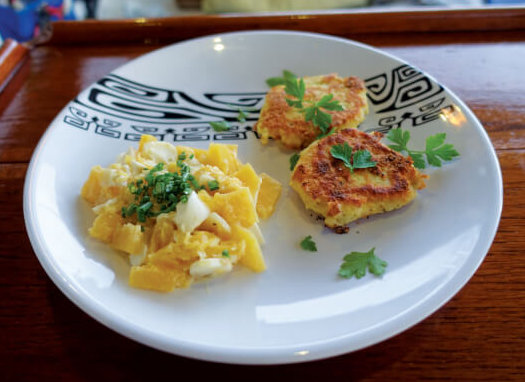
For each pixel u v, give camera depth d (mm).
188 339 194
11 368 202
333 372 200
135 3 654
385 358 203
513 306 217
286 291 226
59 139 283
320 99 313
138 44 393
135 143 303
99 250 235
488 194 248
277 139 306
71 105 306
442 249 233
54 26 389
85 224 249
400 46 382
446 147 270
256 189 261
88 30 390
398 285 221
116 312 202
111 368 202
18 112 329
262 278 232
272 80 338
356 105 310
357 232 252
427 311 202
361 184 259
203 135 313
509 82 342
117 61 375
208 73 352
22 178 281
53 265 215
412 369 200
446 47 378
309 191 257
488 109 320
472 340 207
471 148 272
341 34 395
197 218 234
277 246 248
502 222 251
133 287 222
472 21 389
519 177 274
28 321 216
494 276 228
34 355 205
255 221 244
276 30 381
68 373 200
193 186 253
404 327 198
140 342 194
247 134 313
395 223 253
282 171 290
